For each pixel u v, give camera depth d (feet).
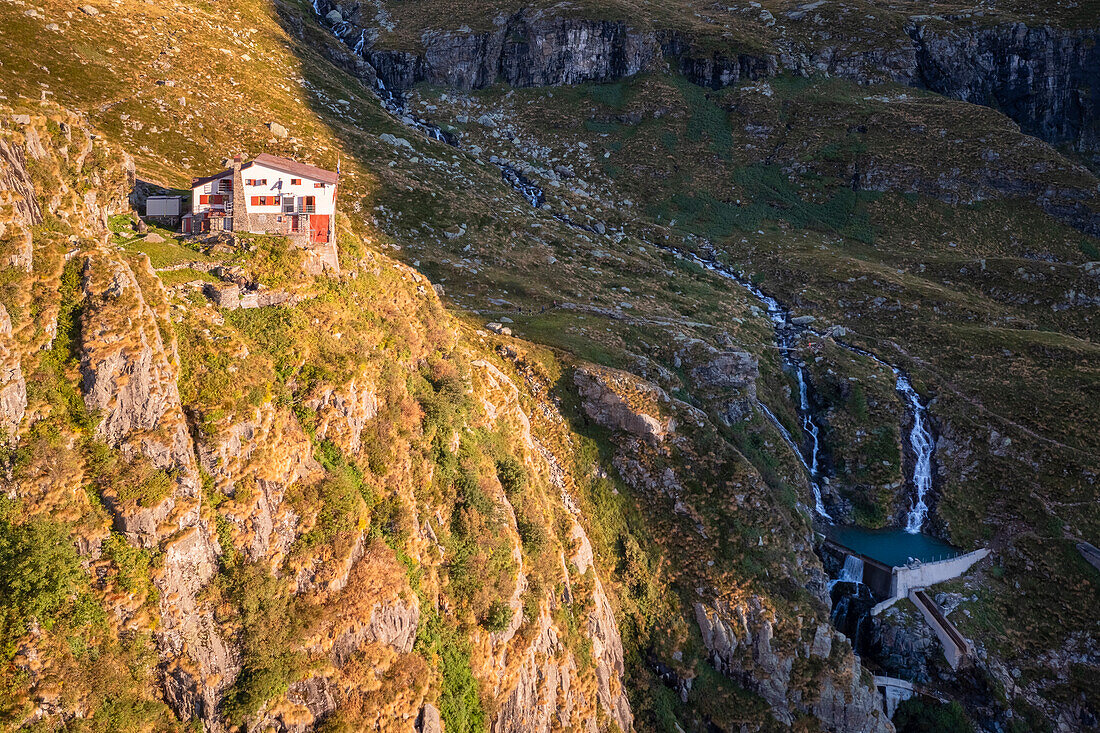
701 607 265.95
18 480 140.97
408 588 180.14
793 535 297.94
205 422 160.86
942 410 402.11
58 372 151.74
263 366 178.40
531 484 249.55
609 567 272.10
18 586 134.82
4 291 150.92
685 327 426.92
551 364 335.88
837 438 388.16
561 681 215.31
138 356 154.40
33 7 444.55
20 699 129.08
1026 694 279.08
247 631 152.35
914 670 285.02
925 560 323.78
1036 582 315.58
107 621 140.56
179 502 151.64
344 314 212.43
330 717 156.25
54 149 184.75
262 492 164.45
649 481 303.07
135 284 164.76
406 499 193.47
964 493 360.07
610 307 437.58
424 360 242.58
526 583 218.18
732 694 252.83
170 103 437.58
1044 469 358.23
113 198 201.87
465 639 190.39
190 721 144.05
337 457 183.01
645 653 257.14
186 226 211.20
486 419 252.83
